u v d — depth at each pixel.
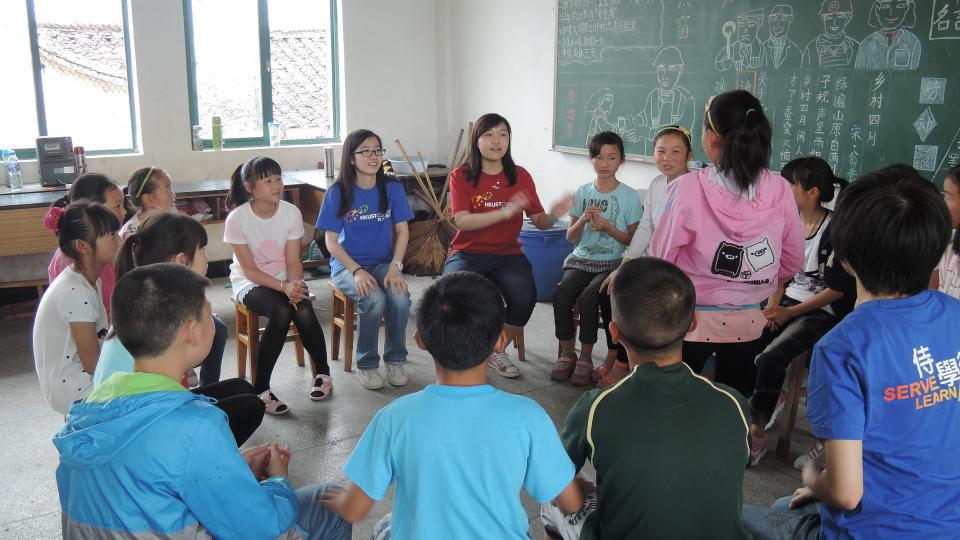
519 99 5.43
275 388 3.38
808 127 3.51
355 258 3.52
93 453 1.30
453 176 3.44
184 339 1.43
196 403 1.40
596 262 3.46
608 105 4.62
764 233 2.16
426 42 6.11
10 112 4.93
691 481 1.34
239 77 5.57
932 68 3.00
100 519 1.33
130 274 1.42
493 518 1.33
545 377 3.50
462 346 1.34
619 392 1.42
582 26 4.73
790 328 2.62
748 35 3.70
